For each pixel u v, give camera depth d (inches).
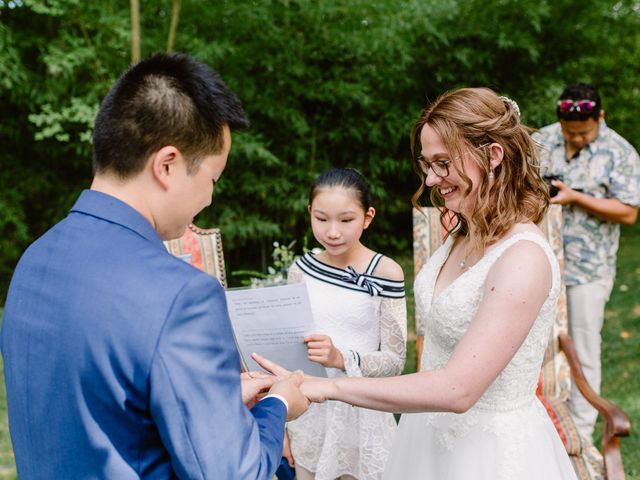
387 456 78.4
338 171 79.1
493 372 50.7
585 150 122.5
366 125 276.4
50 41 223.8
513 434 59.1
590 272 123.4
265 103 244.4
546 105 294.0
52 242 40.9
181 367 35.8
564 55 298.4
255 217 254.5
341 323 79.7
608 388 159.3
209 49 209.8
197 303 37.0
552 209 114.1
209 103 40.6
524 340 56.0
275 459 41.6
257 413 45.7
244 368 72.6
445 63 283.1
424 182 66.7
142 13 219.0
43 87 221.5
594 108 115.6
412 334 211.2
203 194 42.8
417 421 66.6
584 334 125.6
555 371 109.1
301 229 284.2
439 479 63.2
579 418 124.0
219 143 41.9
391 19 241.1
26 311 40.0
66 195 262.7
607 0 285.3
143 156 39.9
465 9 273.7
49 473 38.4
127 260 38.1
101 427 37.0
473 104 56.2
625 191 119.2
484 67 287.9
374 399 51.8
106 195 40.9
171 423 35.6
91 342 36.6
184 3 217.5
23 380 39.6
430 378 50.4
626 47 333.1
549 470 60.5
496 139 55.7
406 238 338.6
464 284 57.2
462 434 60.9
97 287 37.4
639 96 385.4
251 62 235.5
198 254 109.4
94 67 217.6
